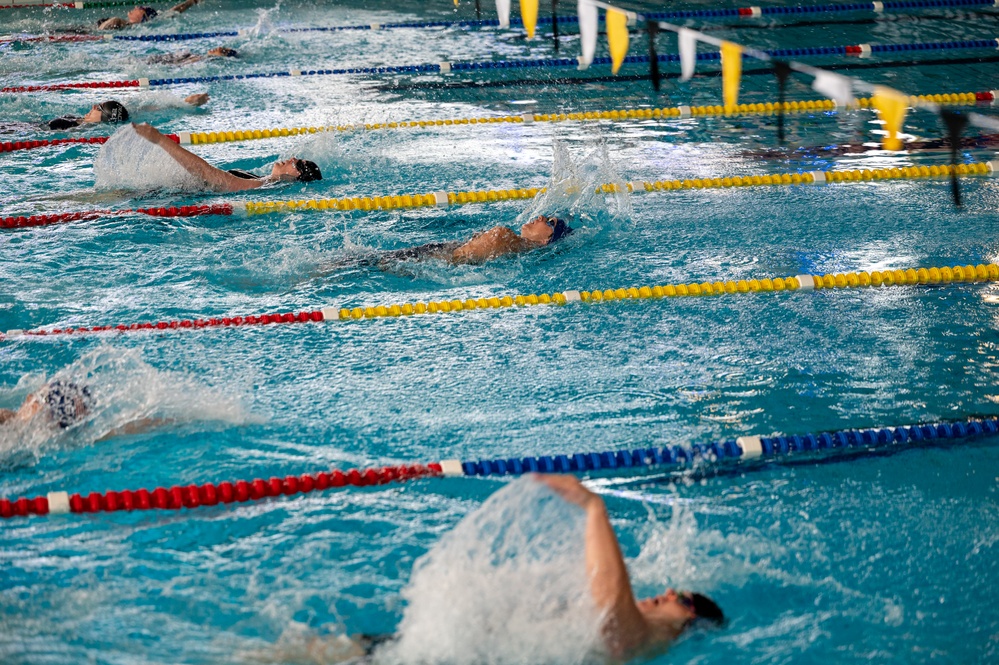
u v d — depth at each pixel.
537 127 11.86
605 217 8.94
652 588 4.22
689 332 6.78
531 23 6.60
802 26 16.62
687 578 4.30
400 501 4.86
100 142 10.96
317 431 5.45
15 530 4.57
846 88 4.45
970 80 13.51
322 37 16.64
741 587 4.25
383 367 6.23
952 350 6.51
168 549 4.45
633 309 7.15
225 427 5.46
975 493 4.99
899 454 5.33
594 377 6.12
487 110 12.53
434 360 6.34
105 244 8.08
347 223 8.76
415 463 5.16
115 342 6.42
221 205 9.00
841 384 6.05
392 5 19.33
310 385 5.97
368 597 4.13
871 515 4.80
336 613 4.02
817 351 6.49
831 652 3.87
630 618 3.67
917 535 4.64
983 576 4.34
